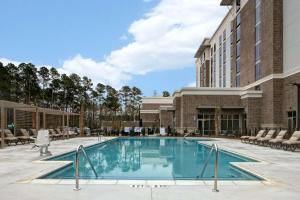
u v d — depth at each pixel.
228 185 7.75
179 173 11.55
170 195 6.73
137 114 78.56
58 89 69.75
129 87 82.06
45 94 67.06
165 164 14.30
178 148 22.92
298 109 26.16
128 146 24.80
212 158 16.38
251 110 34.00
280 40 30.55
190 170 12.34
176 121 40.69
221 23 54.66
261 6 33.94
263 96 33.22
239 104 37.09
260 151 17.11
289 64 29.12
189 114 37.16
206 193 6.91
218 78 57.31
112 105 74.06
